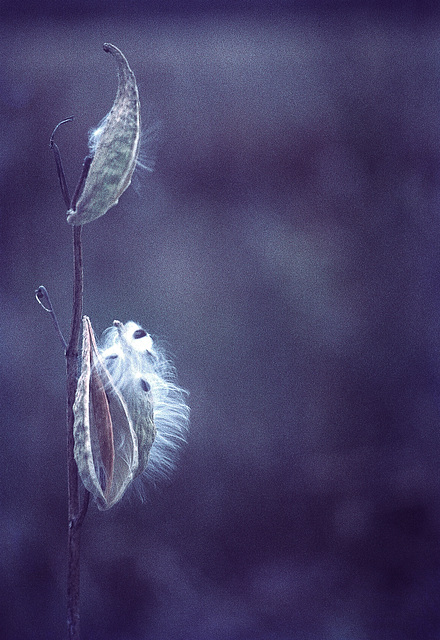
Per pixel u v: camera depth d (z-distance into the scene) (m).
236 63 2.63
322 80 2.65
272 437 2.49
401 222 2.60
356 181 2.63
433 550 2.28
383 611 2.07
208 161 2.63
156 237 2.60
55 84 2.52
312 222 2.65
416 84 2.60
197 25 2.61
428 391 2.52
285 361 2.57
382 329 2.58
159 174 2.60
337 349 2.59
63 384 2.38
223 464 2.43
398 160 2.61
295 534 2.35
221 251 2.62
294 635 2.00
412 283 2.59
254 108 2.63
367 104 2.62
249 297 2.61
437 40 2.58
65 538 2.22
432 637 1.93
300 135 2.64
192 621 2.08
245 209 2.65
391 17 2.61
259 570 2.26
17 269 2.47
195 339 2.56
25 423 2.34
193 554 2.25
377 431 2.50
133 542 2.21
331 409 2.54
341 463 2.45
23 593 2.10
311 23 2.64
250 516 2.34
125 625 2.06
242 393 2.51
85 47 2.54
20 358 2.38
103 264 2.55
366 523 2.34
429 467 2.44
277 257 2.63
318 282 2.63
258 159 2.65
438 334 2.51
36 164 2.51
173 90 2.60
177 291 2.58
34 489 2.26
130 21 2.57
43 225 2.51
